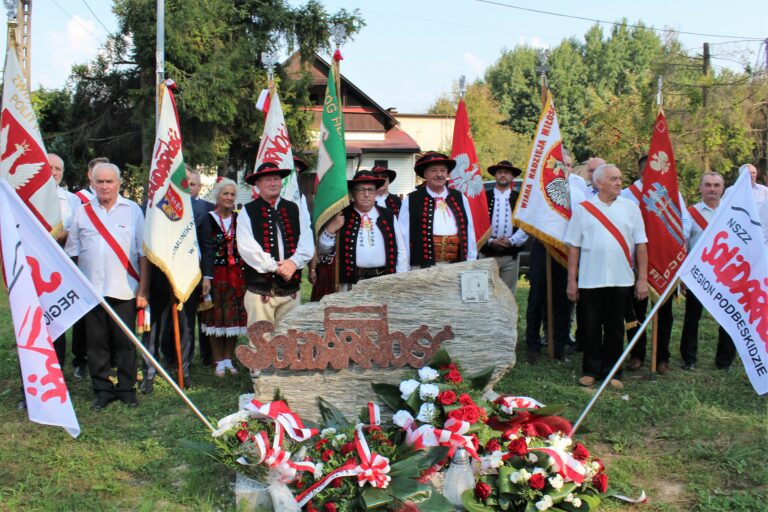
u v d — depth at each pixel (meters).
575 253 6.78
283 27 26.44
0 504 4.26
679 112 25.83
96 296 4.64
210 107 23.50
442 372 4.73
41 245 4.62
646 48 71.81
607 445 5.26
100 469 4.79
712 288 4.72
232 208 7.16
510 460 4.26
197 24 23.44
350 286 6.27
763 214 7.02
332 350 4.96
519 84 65.19
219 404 6.11
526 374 7.06
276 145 7.68
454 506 4.17
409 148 35.44
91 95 26.86
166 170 6.22
